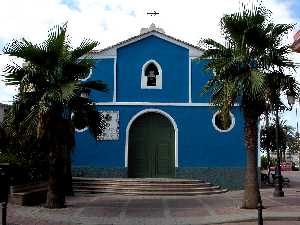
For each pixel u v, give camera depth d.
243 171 25.44
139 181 23.08
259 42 16.41
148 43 26.48
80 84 16.19
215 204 18.66
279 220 14.81
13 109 15.74
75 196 21.39
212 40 17.16
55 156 16.61
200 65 26.19
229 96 16.19
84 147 25.62
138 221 14.55
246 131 17.09
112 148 25.59
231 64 16.20
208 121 25.89
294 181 35.06
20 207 16.95
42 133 15.19
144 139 26.08
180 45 26.41
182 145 25.72
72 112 16.55
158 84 26.22
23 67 15.95
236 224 14.19
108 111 25.83
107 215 15.63
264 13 16.61
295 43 18.69
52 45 15.70
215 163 25.58
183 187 22.81
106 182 23.25
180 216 15.57
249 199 16.89
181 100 26.08
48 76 15.95
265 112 17.16
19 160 19.88
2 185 18.16
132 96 26.02
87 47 16.36
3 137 19.39
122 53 26.41
